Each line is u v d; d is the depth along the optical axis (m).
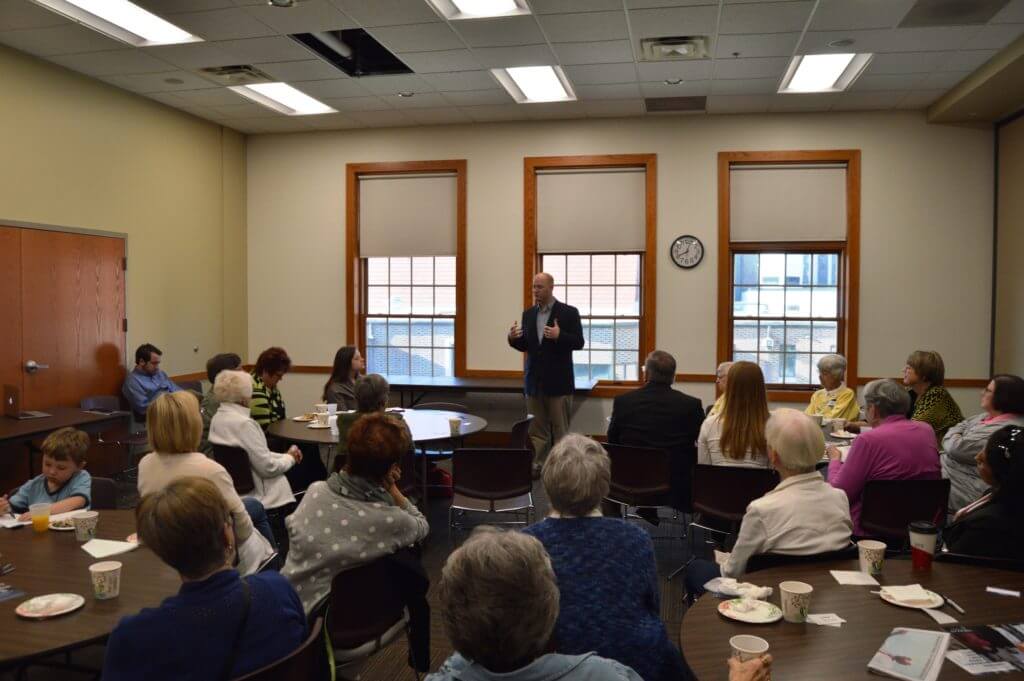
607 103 7.06
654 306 7.55
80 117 6.27
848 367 7.26
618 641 1.67
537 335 6.53
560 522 1.85
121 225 6.71
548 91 6.80
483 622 1.17
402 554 2.33
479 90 6.70
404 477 4.19
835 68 6.12
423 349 8.17
